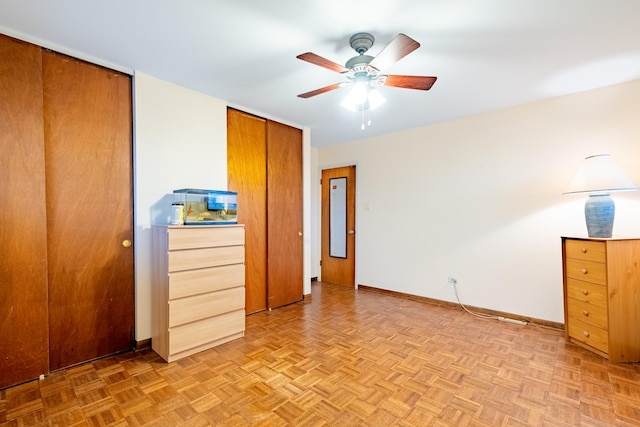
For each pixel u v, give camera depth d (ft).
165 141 8.67
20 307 6.45
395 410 5.64
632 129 8.53
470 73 8.03
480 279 11.34
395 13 5.62
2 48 6.20
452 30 6.15
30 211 6.55
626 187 7.47
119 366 7.28
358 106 7.86
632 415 5.44
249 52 7.11
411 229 13.28
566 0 5.26
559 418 5.39
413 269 13.21
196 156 9.37
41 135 6.67
